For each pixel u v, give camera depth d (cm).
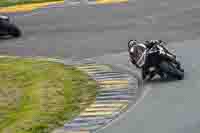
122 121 4403
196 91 5084
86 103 4947
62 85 5638
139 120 4397
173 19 10300
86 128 4281
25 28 10600
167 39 8212
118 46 7981
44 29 10294
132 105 4812
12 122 4506
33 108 4866
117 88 5409
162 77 5594
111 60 6956
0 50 8431
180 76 5534
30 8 13525
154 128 4184
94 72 6241
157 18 10588
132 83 5584
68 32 9731
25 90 5534
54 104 4950
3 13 12962
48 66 6738
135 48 5684
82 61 7050
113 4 13312
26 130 4275
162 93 5116
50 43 8731
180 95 4997
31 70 6506
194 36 8300
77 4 13762
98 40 8650
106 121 4422
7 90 5575
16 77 6153
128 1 13650
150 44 5650
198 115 4409
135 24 10044
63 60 7212
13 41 9212
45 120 4503
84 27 10156
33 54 7875
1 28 9525
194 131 4044
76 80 5838
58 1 14375
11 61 7294
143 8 12225
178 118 4372
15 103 5078
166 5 12469
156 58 5525
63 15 12056
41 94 5319
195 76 5641
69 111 4728
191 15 10675
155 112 4572
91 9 12712
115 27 9869
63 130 4262
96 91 5334
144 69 5600
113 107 4778
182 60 6488
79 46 8238
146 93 5162
